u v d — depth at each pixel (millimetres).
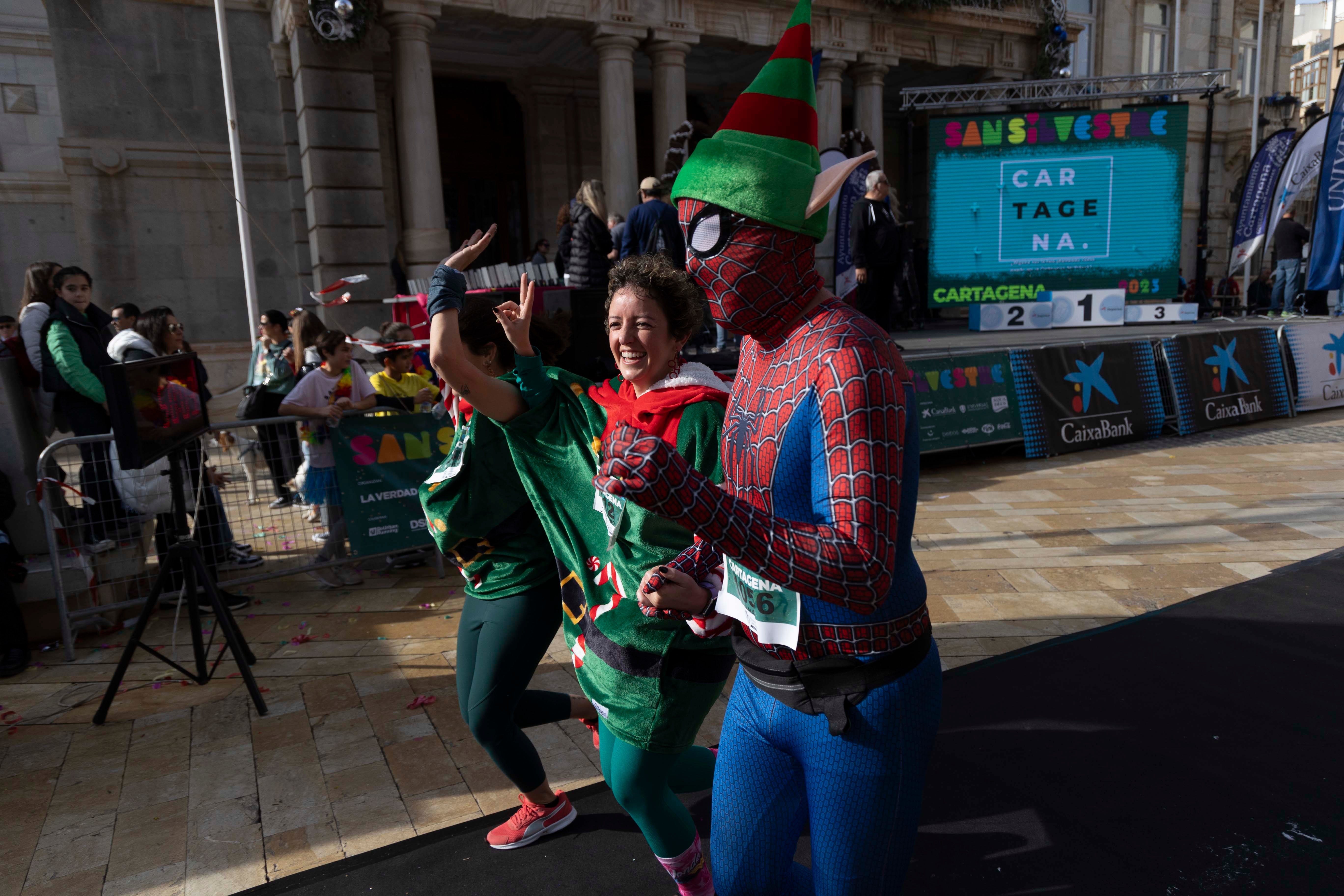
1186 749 2570
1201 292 14031
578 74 15062
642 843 2234
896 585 1187
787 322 1174
